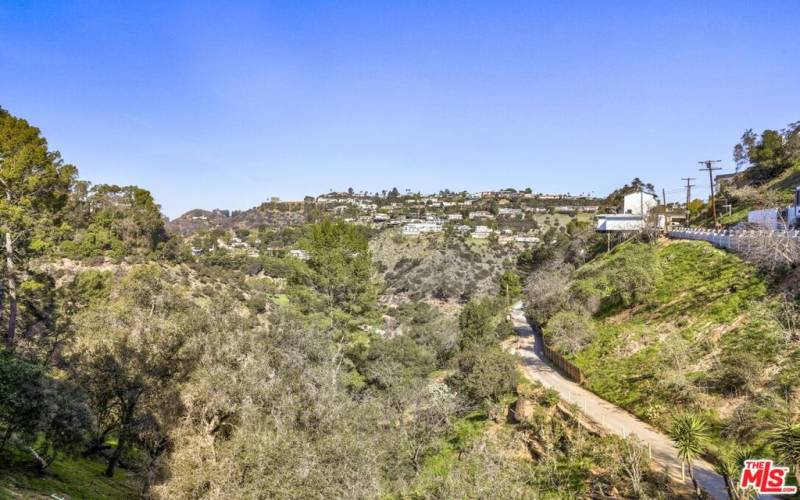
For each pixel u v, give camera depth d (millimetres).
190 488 15828
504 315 66000
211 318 24469
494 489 19281
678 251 51000
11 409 17797
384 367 40188
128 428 22016
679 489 19844
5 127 36969
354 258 45625
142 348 22109
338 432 20891
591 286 49219
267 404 20188
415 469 28344
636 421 27781
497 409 32969
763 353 27078
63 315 40469
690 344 32250
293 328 37125
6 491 16250
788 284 31797
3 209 34531
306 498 16281
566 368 39406
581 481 23000
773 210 50469
